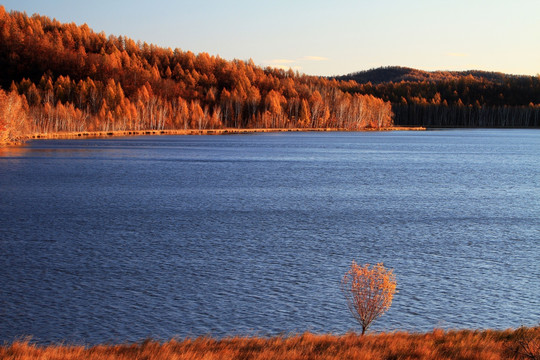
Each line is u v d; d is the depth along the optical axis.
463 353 16.38
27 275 29.83
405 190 69.69
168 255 34.59
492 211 53.88
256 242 38.66
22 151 124.00
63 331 22.36
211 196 61.75
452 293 28.08
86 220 46.12
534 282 30.03
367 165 105.88
